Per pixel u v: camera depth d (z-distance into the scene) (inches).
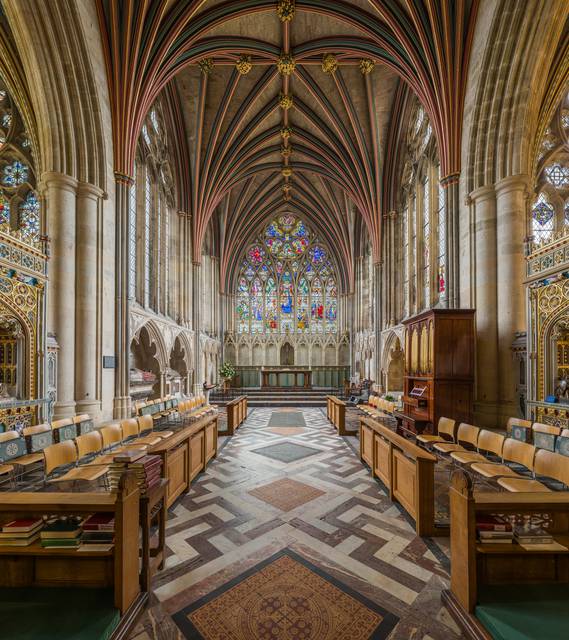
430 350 312.2
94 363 321.7
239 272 990.4
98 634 89.5
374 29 410.6
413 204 565.6
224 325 945.5
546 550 107.0
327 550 146.6
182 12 372.5
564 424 228.7
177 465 201.8
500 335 315.0
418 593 119.2
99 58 329.7
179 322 598.9
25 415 241.0
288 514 181.9
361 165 658.2
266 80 552.4
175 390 564.4
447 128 357.4
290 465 270.2
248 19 445.7
